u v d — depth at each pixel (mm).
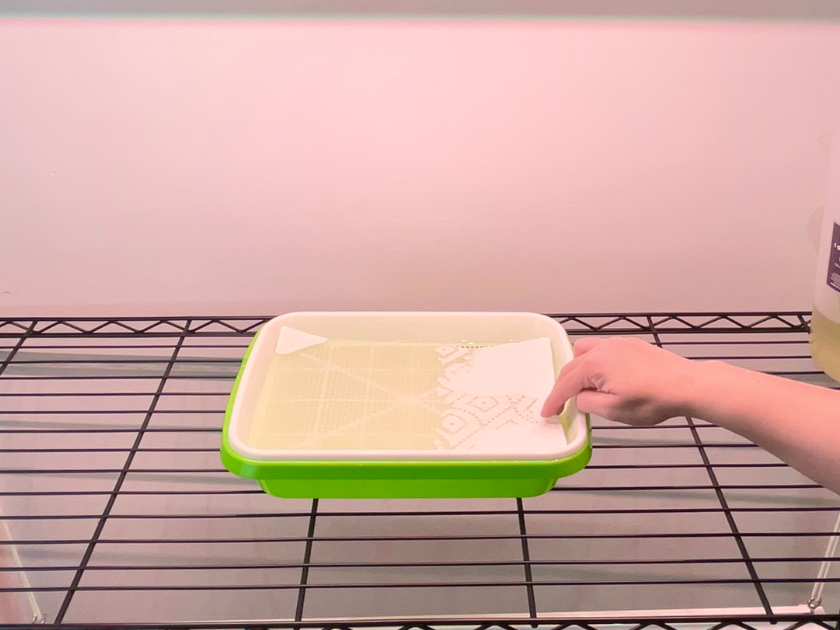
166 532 966
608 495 967
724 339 904
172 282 863
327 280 868
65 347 858
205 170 800
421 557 991
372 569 992
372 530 980
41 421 919
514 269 864
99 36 728
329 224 833
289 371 745
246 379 693
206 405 927
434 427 673
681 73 756
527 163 803
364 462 597
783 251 851
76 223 824
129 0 712
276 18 726
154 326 863
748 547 989
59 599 992
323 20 728
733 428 527
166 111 768
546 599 1028
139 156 791
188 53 740
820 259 745
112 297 870
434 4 723
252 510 962
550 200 824
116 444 932
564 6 725
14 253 838
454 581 999
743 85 762
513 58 749
